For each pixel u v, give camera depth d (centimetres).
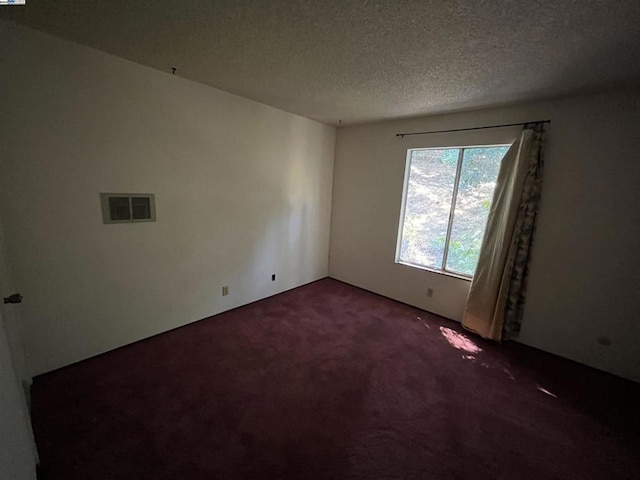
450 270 325
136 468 135
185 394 185
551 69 183
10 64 161
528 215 249
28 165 173
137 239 230
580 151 228
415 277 344
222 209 286
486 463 147
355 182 392
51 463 135
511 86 214
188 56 194
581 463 149
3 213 168
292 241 373
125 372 203
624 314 221
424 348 255
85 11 144
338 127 397
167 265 252
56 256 191
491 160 284
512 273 261
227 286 306
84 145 193
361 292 389
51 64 174
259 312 313
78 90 186
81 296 206
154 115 224
